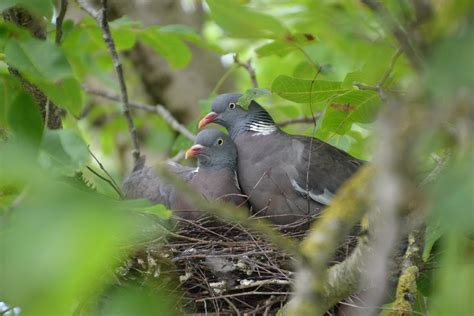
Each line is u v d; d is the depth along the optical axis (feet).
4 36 25.05
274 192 38.81
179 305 32.09
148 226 30.63
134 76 58.85
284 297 32.01
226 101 42.45
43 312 13.35
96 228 13.70
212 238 34.83
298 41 38.73
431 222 27.66
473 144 14.47
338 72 48.26
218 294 32.24
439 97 13.48
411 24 15.26
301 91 33.40
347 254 31.48
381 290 15.98
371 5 16.35
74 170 21.18
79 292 14.16
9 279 13.35
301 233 34.96
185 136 48.42
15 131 21.49
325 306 23.36
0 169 15.07
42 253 13.42
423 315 29.43
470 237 17.62
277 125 43.01
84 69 49.93
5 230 14.76
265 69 62.13
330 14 47.29
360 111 33.45
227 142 40.78
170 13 59.21
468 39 13.02
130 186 40.11
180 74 58.70
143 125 58.49
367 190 18.85
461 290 15.70
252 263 32.27
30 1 25.03
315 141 39.96
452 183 13.52
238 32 35.01
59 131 21.62
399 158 14.47
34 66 24.52
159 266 31.32
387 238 15.43
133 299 19.16
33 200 14.30
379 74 30.53
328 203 38.09
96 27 43.21
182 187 19.07
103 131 59.26
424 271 30.25
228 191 39.78
